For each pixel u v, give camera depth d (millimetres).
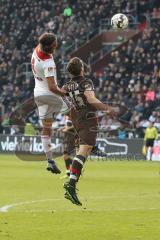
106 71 105000
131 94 97312
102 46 118188
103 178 53188
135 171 63406
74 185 28359
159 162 81000
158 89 96062
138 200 35375
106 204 33281
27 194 38062
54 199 35188
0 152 96062
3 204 32656
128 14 117875
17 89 107250
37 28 121250
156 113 89938
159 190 42094
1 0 129125
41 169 63781
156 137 84438
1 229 24578
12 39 121688
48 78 33281
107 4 120125
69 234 23781
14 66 115375
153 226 25812
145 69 101625
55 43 33344
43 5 124750
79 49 115562
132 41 109500
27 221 26672
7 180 49219
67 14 121250
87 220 27219
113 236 23453
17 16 125312
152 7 118312
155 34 107125
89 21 119625
